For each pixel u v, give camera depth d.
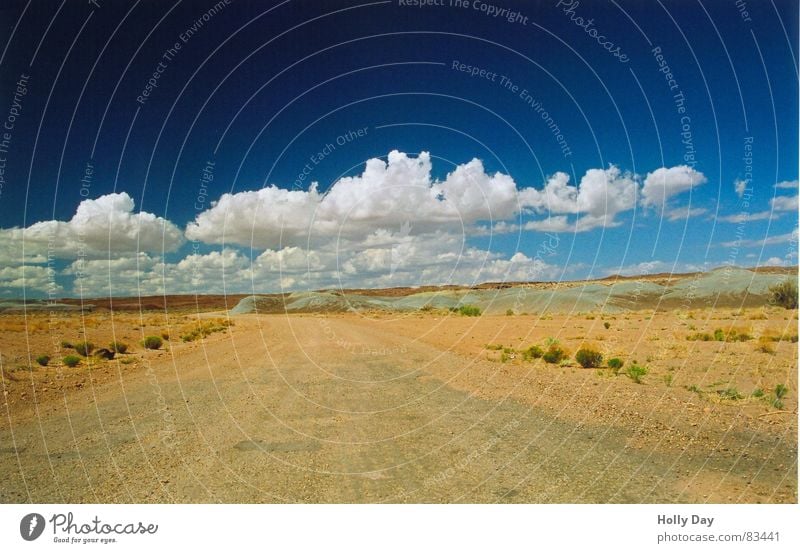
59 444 7.61
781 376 10.35
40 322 24.16
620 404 8.81
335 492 6.00
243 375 13.15
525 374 12.26
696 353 13.92
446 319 35.12
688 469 6.23
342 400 10.14
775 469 6.20
